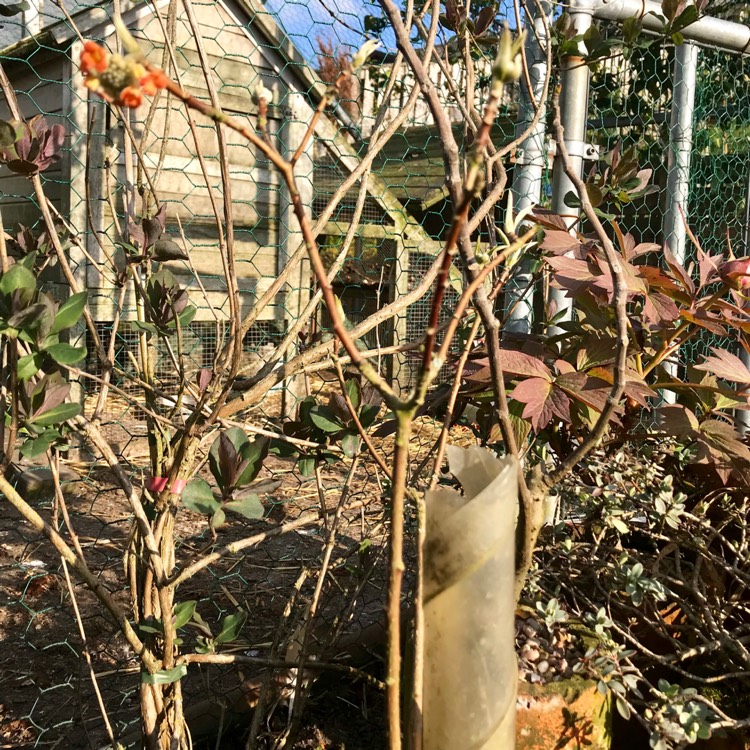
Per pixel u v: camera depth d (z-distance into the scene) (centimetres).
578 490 180
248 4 425
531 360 154
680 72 318
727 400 184
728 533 196
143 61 53
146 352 158
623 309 115
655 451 194
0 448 112
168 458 147
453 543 95
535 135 250
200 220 443
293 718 163
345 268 486
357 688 203
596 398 147
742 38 304
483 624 96
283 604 246
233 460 121
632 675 149
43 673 210
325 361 166
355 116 515
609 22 259
